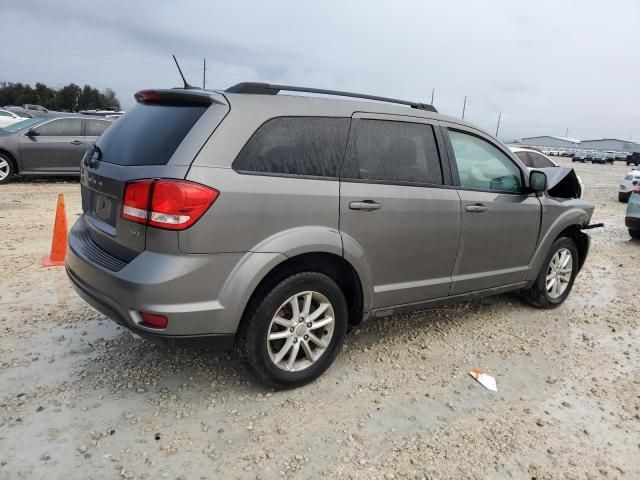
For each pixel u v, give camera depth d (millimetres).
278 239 2900
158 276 2611
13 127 11500
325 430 2844
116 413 2875
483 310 4918
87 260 2998
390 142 3525
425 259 3705
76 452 2535
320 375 3377
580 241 5281
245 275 2793
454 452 2723
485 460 2676
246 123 2867
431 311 4805
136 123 3156
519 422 3043
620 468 2689
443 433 2885
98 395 3039
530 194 4520
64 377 3217
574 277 5277
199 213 2635
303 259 3121
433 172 3754
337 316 3307
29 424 2727
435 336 4219
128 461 2496
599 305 5320
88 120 11602
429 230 3650
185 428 2781
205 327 2752
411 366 3658
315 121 3164
